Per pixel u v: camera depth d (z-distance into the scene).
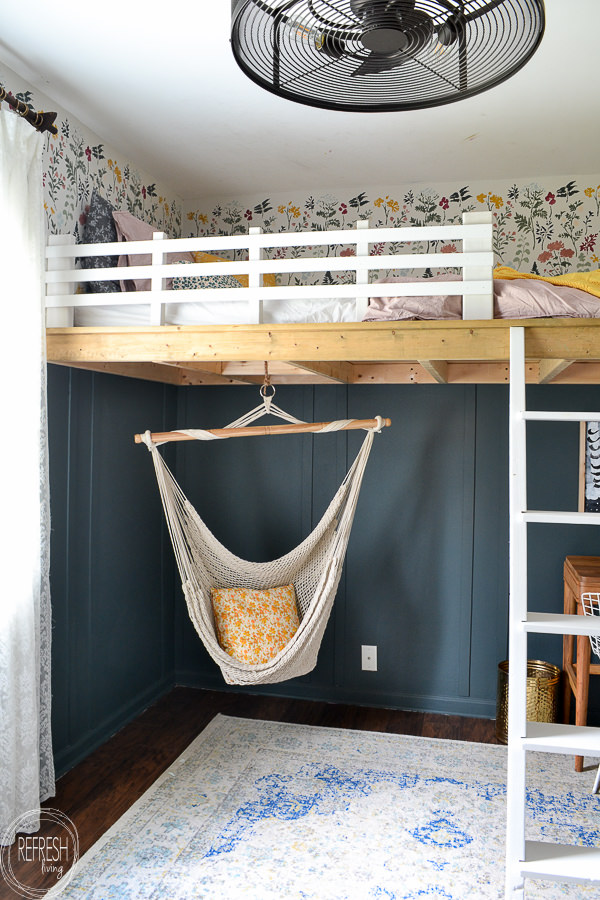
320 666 4.01
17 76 2.75
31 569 2.58
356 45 1.84
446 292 2.48
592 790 2.97
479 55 1.92
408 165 3.64
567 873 1.91
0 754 2.49
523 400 2.28
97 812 2.76
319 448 4.01
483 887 2.34
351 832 2.65
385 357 2.53
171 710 3.82
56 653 3.08
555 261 3.78
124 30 2.44
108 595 3.49
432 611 3.88
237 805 2.82
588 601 3.10
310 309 2.69
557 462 3.72
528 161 3.56
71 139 3.11
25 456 2.58
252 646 3.33
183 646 4.21
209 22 2.39
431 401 3.87
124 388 3.62
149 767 3.14
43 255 2.67
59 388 3.07
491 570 3.81
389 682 3.93
